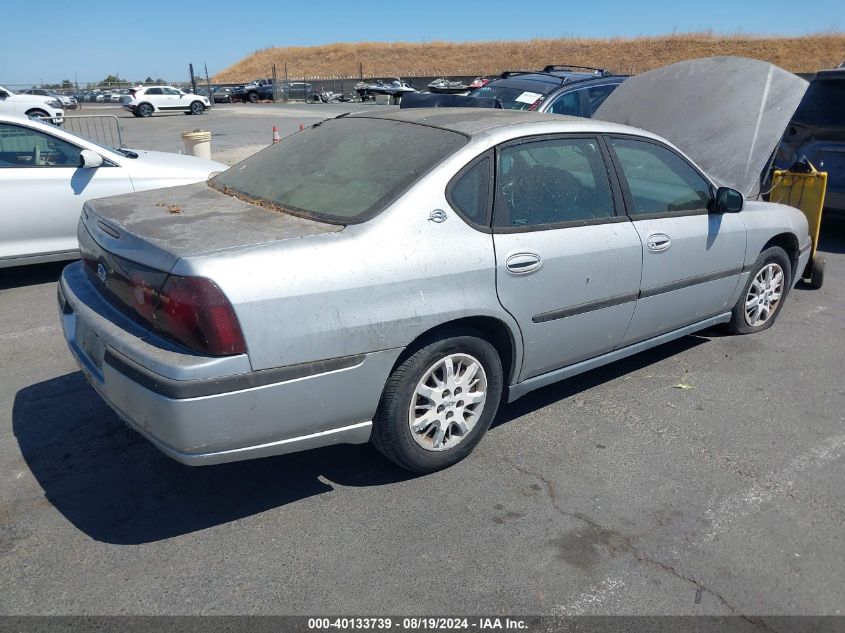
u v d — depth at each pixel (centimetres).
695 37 6488
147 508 323
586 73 965
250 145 1770
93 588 272
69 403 420
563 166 381
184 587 273
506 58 7462
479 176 343
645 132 434
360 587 275
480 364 350
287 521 315
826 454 380
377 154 358
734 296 507
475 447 375
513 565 289
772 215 520
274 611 262
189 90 4938
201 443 275
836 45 5822
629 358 507
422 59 7981
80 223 371
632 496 338
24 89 4178
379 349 304
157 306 280
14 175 614
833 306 630
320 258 291
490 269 335
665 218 427
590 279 381
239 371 273
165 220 323
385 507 326
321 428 304
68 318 356
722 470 363
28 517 314
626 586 279
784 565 293
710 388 459
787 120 595
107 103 5019
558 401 437
